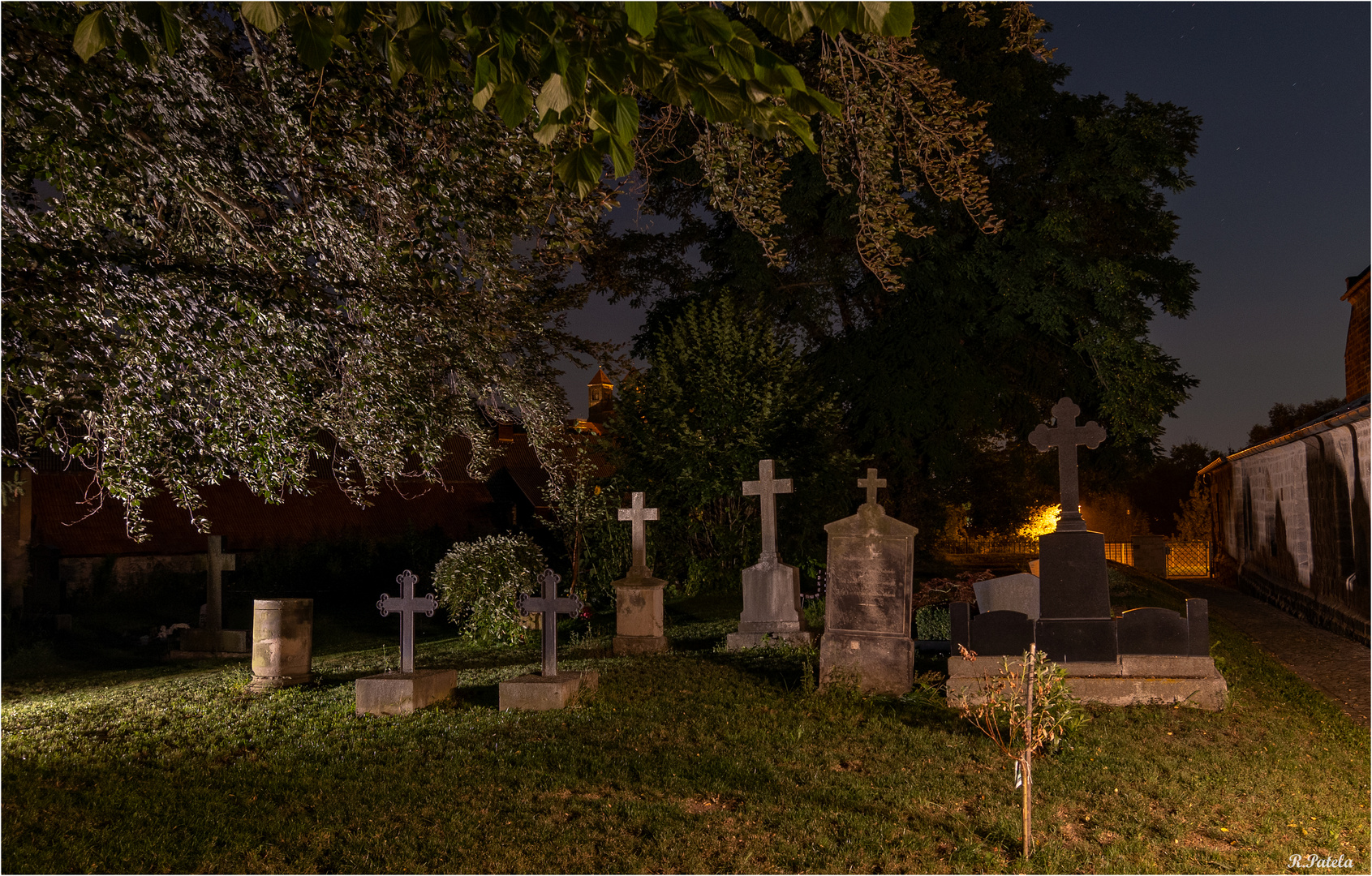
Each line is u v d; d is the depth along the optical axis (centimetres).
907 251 2314
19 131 572
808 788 662
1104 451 2584
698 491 2092
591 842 570
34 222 599
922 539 2830
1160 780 687
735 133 999
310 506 3447
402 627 978
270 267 700
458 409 887
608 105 342
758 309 2347
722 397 2152
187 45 633
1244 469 2589
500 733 820
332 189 719
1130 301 2386
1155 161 2344
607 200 862
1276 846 574
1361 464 1478
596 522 2067
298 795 657
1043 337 2517
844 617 992
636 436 2198
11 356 573
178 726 905
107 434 638
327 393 745
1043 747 749
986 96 2280
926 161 1073
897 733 811
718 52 310
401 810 621
